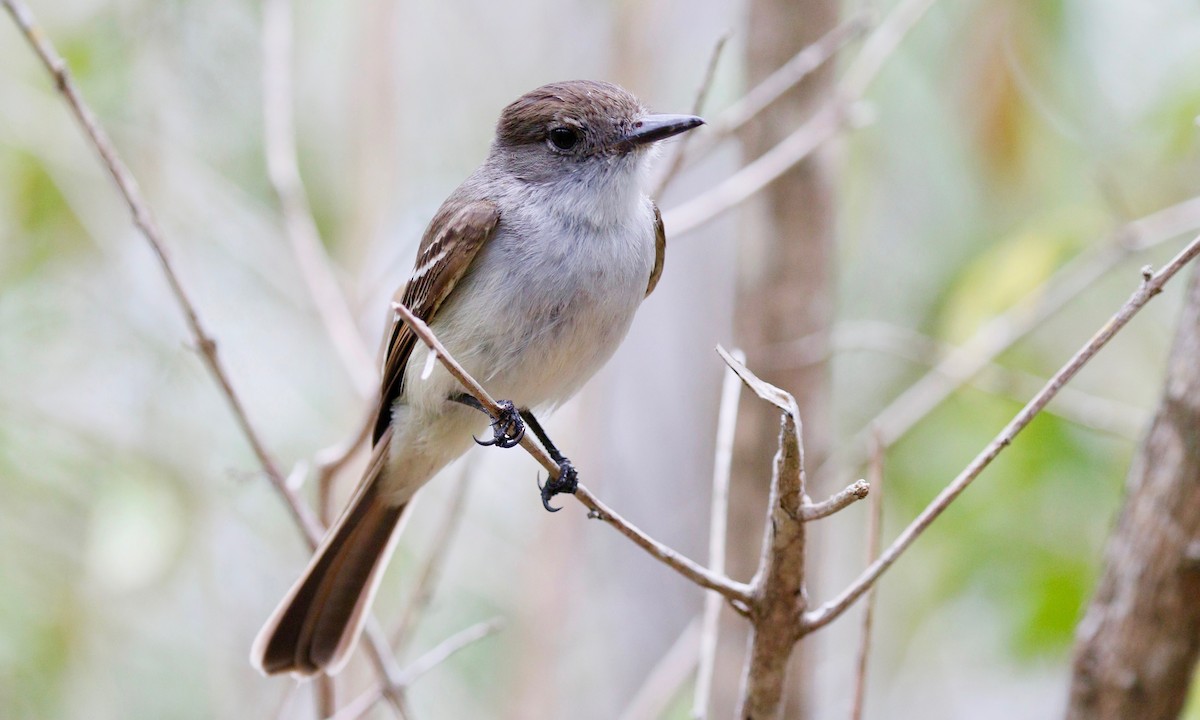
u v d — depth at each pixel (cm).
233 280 1198
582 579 1109
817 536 944
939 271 1158
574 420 1093
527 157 758
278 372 1166
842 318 1186
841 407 1200
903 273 1189
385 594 1145
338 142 1179
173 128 1165
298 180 912
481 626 775
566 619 1068
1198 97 983
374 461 791
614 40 1113
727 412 664
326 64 1210
